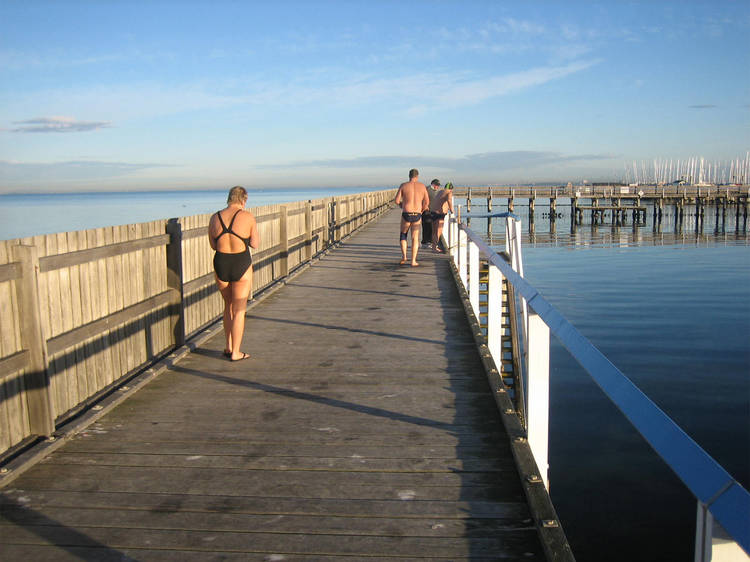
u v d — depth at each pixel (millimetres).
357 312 8406
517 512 3154
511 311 10516
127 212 194125
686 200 73375
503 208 119438
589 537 7605
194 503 3281
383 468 3689
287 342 6848
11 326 3936
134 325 5758
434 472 3629
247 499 3322
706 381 14680
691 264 40094
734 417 12086
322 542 2896
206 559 2762
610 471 9477
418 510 3186
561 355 16672
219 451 3973
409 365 5902
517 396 9352
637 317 23234
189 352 6477
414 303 8992
